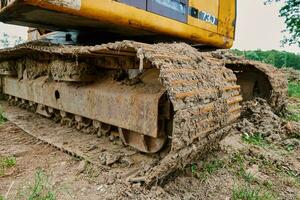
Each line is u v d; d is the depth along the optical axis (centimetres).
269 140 466
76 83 406
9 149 383
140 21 379
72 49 309
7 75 611
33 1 290
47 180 295
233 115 355
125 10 359
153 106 295
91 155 341
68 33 452
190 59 307
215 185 304
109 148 356
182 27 445
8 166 331
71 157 353
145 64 323
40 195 267
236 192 289
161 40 482
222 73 354
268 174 347
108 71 385
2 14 345
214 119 303
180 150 263
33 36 590
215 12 524
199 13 481
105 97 353
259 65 555
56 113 481
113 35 449
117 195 265
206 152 355
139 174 286
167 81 244
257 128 508
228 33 573
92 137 401
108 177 294
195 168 328
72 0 309
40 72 493
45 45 379
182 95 251
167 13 417
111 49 264
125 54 304
